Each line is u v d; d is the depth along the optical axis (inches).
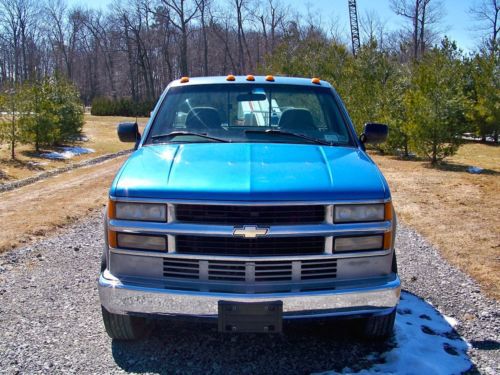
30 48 3184.1
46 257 237.9
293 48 1016.2
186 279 126.4
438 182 451.5
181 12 2492.6
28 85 721.0
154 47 2797.7
